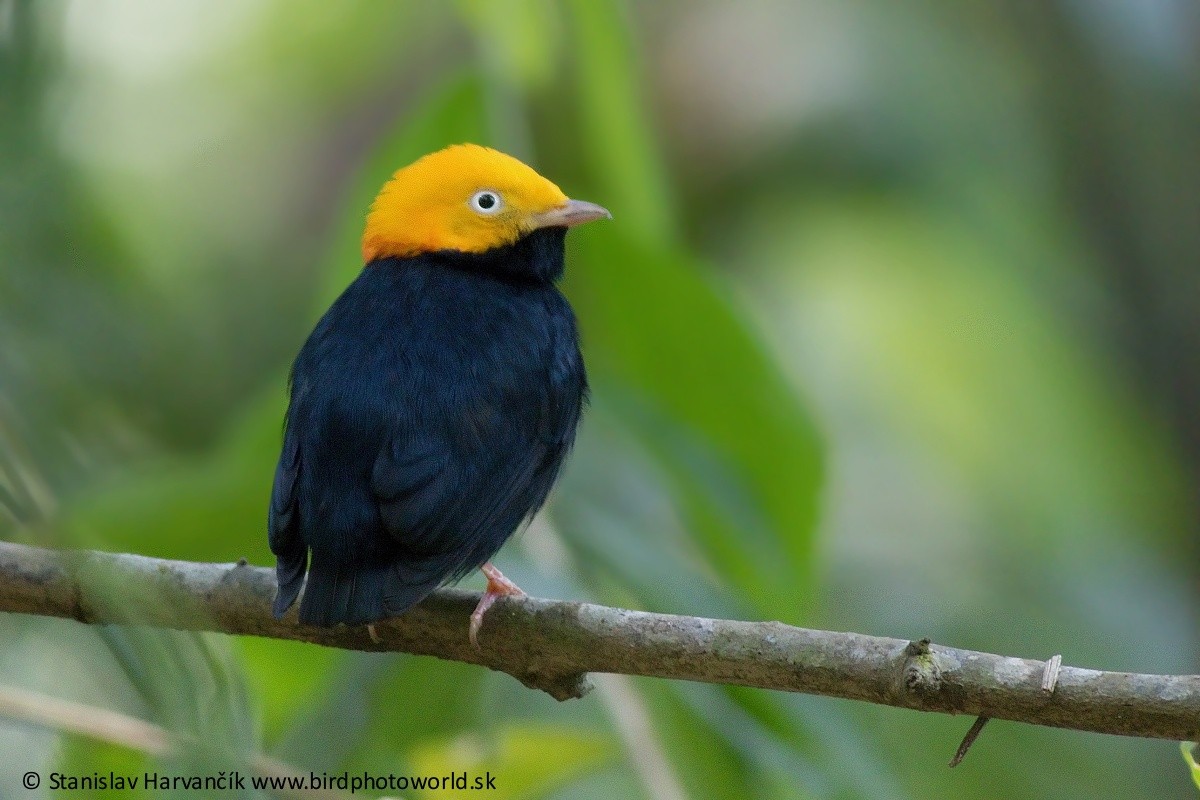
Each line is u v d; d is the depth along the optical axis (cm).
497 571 911
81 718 638
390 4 1888
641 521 1009
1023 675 684
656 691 881
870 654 720
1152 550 1670
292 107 1891
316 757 916
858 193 1856
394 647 855
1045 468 1745
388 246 1084
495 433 922
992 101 1823
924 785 1200
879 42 1866
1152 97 1708
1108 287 1761
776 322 1811
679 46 1895
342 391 916
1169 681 664
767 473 1058
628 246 1070
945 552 1658
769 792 863
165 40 1664
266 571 848
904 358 1823
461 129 1128
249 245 1789
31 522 367
